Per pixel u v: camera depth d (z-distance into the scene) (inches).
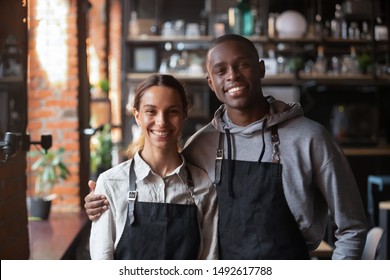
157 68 301.1
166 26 299.6
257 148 77.8
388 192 220.1
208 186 79.0
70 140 197.0
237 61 75.6
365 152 293.0
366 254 114.8
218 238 79.2
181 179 77.8
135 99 77.7
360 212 78.1
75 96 197.3
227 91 76.6
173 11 318.0
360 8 299.1
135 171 77.3
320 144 75.6
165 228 76.0
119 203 76.5
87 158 206.1
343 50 317.1
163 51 312.8
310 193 76.7
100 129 202.4
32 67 196.5
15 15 100.3
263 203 76.4
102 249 75.6
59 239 142.1
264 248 76.4
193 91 302.4
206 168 80.0
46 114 197.2
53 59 196.9
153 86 75.7
